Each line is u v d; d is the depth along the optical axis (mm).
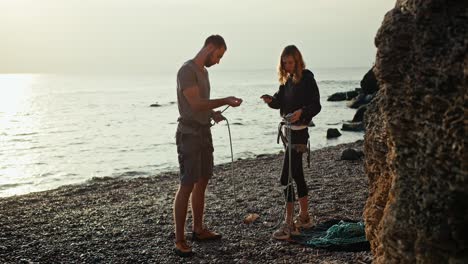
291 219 5836
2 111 45812
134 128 30953
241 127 29844
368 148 3984
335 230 5602
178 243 5430
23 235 6797
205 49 5426
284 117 5672
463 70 2453
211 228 6633
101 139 25359
